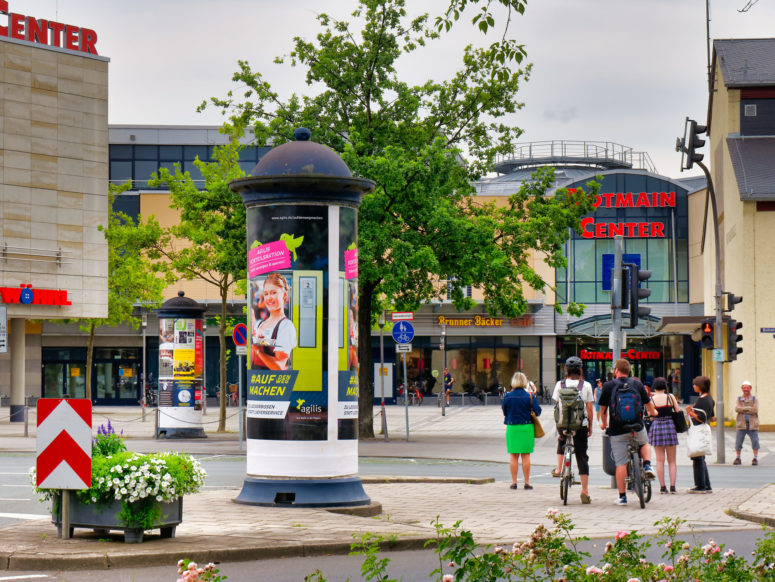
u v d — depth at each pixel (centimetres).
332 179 1546
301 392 1545
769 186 4525
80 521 1208
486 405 6775
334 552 1205
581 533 1358
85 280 5488
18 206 5272
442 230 3353
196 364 3541
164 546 1169
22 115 5294
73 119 5469
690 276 6919
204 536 1248
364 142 3500
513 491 1952
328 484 1540
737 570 718
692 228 6900
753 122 4884
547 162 8362
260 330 1566
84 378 6975
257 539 1224
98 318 5638
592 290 6994
